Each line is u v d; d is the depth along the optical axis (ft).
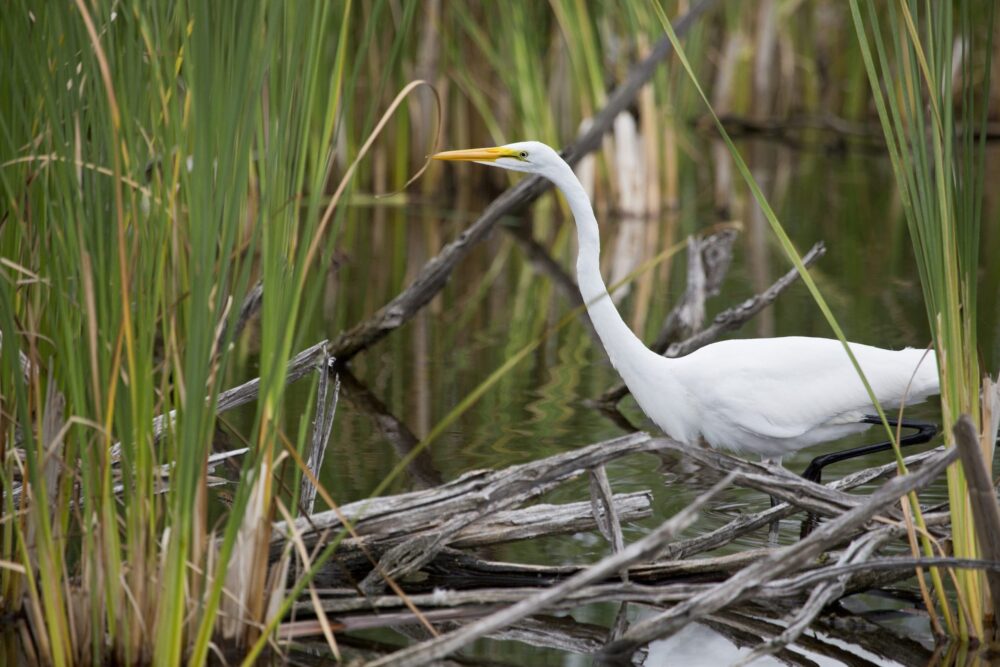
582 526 29.07
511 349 53.36
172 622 21.95
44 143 23.27
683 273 70.54
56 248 21.88
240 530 23.58
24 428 21.76
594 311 34.27
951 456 23.15
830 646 25.61
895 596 28.53
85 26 20.83
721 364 33.86
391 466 36.63
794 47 131.13
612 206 91.09
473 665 24.63
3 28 22.48
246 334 55.98
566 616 27.45
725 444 35.09
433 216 90.27
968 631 25.75
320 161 21.45
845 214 87.81
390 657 21.15
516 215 91.56
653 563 28.35
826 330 53.36
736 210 90.17
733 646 25.68
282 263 21.27
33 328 23.95
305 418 23.35
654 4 23.97
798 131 129.90
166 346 22.58
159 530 27.58
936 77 23.45
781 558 23.52
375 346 54.03
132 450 22.88
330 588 27.66
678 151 113.91
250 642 24.12
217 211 19.98
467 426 41.34
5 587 26.48
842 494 26.76
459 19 90.12
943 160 23.81
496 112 94.99
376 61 87.92
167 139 21.49
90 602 23.25
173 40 22.63
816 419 33.40
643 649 25.53
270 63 21.06
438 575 29.12
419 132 94.99
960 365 24.57
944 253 24.13
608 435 40.09
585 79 89.15
